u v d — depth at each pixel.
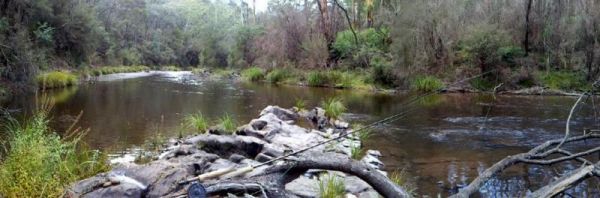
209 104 14.09
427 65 20.11
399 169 6.45
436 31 19.97
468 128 9.92
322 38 25.05
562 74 19.12
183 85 22.45
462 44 19.91
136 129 9.29
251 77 26.48
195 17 68.50
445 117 11.52
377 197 4.64
